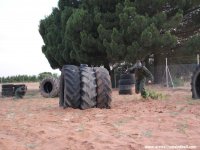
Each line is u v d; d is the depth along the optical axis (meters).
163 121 8.11
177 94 17.80
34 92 28.17
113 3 30.97
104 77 11.48
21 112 11.17
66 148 5.71
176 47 33.12
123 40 28.27
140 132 6.85
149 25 27.73
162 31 30.42
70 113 10.20
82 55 31.00
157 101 13.18
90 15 30.56
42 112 10.87
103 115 9.52
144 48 28.22
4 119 9.20
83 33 29.61
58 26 37.56
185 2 29.98
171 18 29.69
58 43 36.66
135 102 13.09
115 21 29.59
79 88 11.19
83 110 10.84
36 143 6.12
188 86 25.14
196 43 29.27
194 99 13.97
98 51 30.47
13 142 6.19
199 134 6.59
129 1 29.30
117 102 13.52
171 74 28.42
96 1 31.08
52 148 5.76
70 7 34.84
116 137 6.43
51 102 15.85
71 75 11.27
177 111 9.91
